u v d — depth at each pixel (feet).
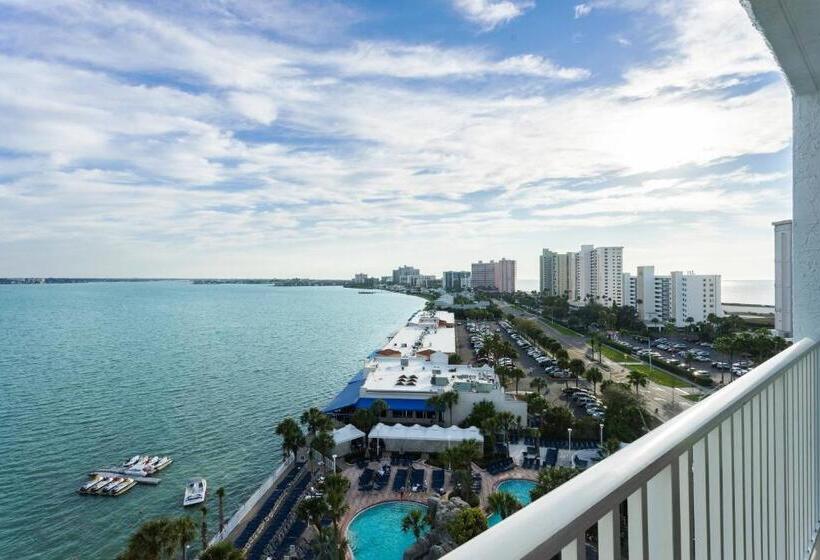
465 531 57.31
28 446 122.31
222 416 146.61
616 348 223.71
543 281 565.53
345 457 100.73
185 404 159.43
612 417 102.78
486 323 363.97
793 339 13.07
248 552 68.85
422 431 103.14
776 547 8.54
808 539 10.42
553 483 62.44
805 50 10.39
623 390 121.90
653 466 4.43
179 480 103.60
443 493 83.05
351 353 265.75
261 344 297.53
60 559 77.77
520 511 3.43
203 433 131.64
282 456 115.75
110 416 146.20
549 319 357.61
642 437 5.09
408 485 86.17
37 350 269.23
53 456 116.16
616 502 3.88
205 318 459.73
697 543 5.63
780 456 9.08
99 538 82.84
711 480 6.04
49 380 194.08
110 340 308.19
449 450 80.02
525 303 496.23
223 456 116.26
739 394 6.73
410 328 277.23
